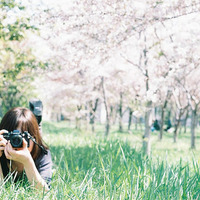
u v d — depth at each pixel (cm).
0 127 254
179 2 665
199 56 796
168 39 1084
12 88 1295
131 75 1738
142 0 702
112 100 2373
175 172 353
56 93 2345
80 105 2350
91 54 727
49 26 715
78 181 338
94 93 2020
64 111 2727
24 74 1226
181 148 1495
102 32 720
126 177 328
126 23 687
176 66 823
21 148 241
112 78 1902
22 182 271
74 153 630
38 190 254
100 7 669
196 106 1538
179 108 1852
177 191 285
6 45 1011
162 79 837
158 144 1678
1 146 245
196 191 304
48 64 970
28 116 258
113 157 474
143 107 994
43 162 275
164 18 688
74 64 758
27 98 1677
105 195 276
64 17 698
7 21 736
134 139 1764
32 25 757
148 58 1033
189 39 984
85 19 695
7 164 280
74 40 782
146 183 312
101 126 3806
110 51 739
